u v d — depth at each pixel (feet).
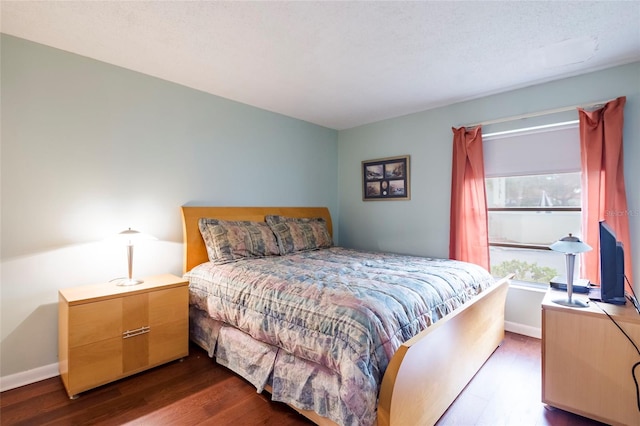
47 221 7.28
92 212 7.92
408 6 5.82
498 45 7.23
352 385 4.54
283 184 12.60
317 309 5.61
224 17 6.18
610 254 6.21
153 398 6.44
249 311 6.81
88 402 6.30
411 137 12.26
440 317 6.21
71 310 6.34
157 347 7.54
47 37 6.92
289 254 10.66
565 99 8.93
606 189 8.02
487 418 5.89
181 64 8.24
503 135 10.18
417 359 4.89
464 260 10.57
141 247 8.77
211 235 9.34
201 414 5.95
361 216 13.97
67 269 7.54
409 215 12.33
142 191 8.80
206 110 10.21
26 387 6.82
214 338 7.95
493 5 5.79
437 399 5.68
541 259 9.68
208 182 10.28
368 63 8.15
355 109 11.85
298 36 6.88
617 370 5.60
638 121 7.89
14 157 6.86
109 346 6.81
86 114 7.82
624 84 8.07
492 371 7.52
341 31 6.67
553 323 6.16
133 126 8.62
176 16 6.15
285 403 6.16
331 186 14.64
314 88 9.87
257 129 11.67
